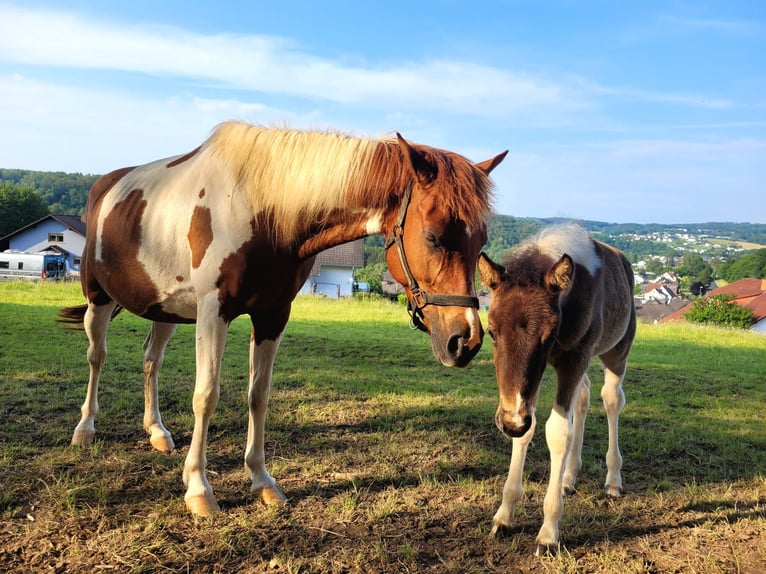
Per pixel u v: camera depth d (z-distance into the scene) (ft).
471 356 10.64
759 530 11.98
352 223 11.93
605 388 14.37
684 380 29.68
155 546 10.49
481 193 10.76
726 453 17.04
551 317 9.83
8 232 193.67
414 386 24.68
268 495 12.66
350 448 16.21
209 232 11.94
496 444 17.25
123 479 13.30
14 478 13.07
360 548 10.80
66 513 11.56
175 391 21.24
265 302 12.46
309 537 11.18
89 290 15.25
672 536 11.76
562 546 11.10
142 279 13.17
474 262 10.87
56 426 16.79
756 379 30.94
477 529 11.58
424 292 11.02
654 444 17.66
